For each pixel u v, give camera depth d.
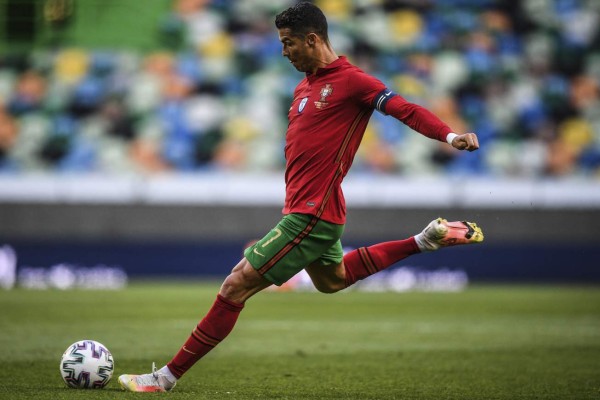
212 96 84.81
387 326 40.84
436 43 90.69
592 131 85.56
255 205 72.88
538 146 84.12
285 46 19.23
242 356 29.33
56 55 86.94
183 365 19.89
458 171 81.62
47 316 43.12
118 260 71.94
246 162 80.69
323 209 18.86
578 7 93.75
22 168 79.12
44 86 84.50
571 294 63.56
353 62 89.12
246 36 89.69
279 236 18.95
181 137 81.69
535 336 36.78
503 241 74.44
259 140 82.12
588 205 75.44
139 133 81.75
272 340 34.56
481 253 74.38
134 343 32.62
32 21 89.38
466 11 93.25
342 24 91.50
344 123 18.88
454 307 52.41
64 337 34.16
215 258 72.81
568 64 90.06
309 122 18.95
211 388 21.56
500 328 40.19
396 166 81.12
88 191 76.38
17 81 84.62
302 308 51.50
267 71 87.00
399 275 73.69
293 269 19.09
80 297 55.84
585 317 46.12
